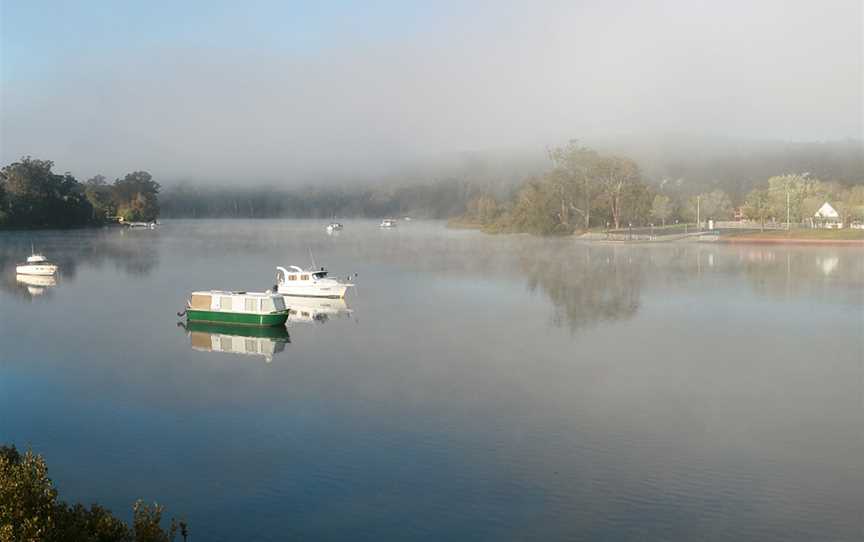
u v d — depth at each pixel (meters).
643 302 77.12
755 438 34.66
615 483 29.56
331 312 73.25
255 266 121.81
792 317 67.00
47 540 17.11
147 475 30.83
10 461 20.48
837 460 31.81
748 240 156.25
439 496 28.55
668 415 38.28
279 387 44.25
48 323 67.94
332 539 25.39
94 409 40.03
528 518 26.69
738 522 26.17
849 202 187.00
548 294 83.75
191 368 49.47
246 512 27.39
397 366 49.47
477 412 38.88
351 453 32.97
